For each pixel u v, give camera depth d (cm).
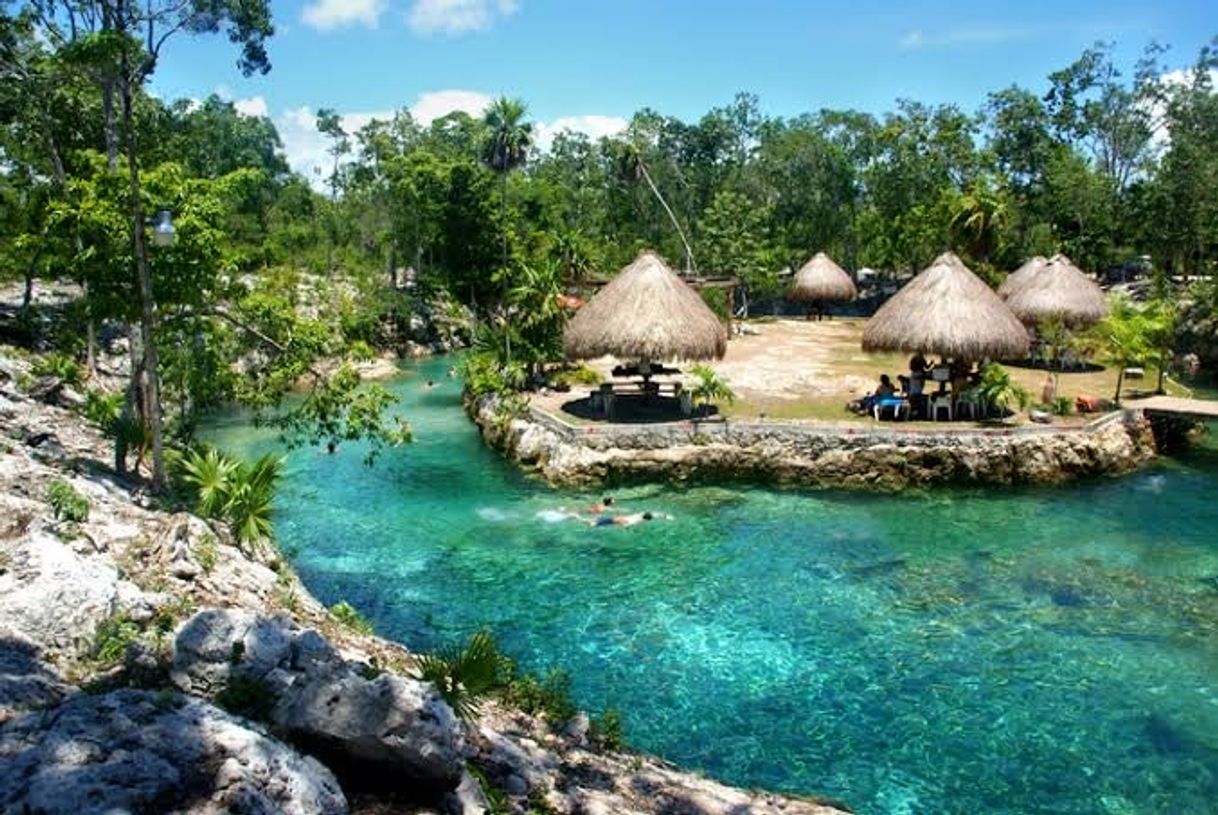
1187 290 5562
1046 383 3450
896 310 3153
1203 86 6688
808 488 2784
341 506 2617
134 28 1895
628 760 1234
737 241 6494
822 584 2025
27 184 3497
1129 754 1370
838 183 7494
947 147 6906
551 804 979
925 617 1848
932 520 2466
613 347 3088
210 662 950
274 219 7694
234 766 711
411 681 893
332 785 773
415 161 6562
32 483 1691
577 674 1630
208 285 2044
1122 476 2875
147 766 694
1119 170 7331
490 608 1919
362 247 7519
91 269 1947
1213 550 2206
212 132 6762
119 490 1888
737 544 2288
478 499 2686
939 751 1386
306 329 2256
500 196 6612
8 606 1043
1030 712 1488
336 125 8931
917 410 3138
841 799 1270
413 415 3903
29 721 766
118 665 1004
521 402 3328
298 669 959
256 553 1797
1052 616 1842
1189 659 1655
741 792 1188
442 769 830
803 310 7531
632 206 8331
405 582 2061
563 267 4653
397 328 5959
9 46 2750
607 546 2281
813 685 1584
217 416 3719
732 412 3244
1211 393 4294
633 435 2905
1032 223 7356
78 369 3350
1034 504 2602
